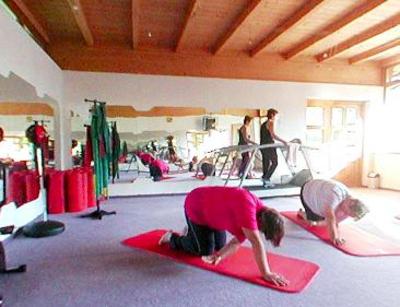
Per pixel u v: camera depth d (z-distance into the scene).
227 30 5.14
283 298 2.11
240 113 6.23
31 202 3.87
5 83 3.60
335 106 6.95
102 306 2.02
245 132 5.83
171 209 4.73
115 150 5.12
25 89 3.96
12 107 5.57
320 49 6.05
